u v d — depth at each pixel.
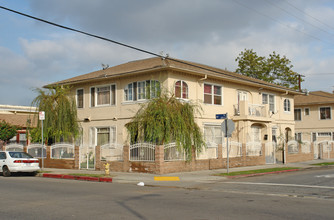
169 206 9.66
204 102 24.70
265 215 8.47
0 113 32.50
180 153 19.41
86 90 27.28
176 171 19.36
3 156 19.77
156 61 25.03
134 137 20.23
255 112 27.52
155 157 18.61
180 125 19.02
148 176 17.69
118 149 20.77
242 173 19.17
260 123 27.91
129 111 24.28
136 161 19.38
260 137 28.83
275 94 32.06
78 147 22.00
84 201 10.48
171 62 23.53
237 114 26.94
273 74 48.56
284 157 26.86
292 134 33.91
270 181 16.16
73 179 18.09
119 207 9.48
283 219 8.05
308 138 42.19
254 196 11.70
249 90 28.92
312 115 42.22
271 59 48.62
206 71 24.66
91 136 26.62
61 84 27.72
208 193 12.52
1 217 8.23
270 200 10.79
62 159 22.73
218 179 17.19
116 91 25.28
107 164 18.48
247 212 8.82
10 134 26.97
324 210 9.12
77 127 24.94
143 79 23.69
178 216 8.33
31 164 19.34
